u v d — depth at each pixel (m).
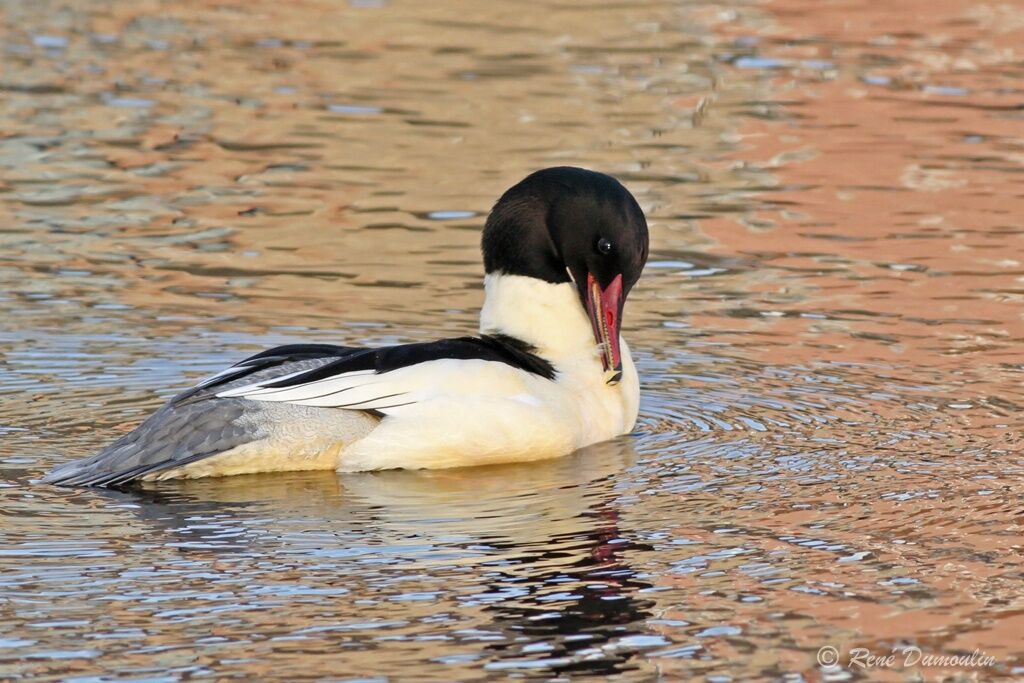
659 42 27.23
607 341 11.32
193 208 18.25
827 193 18.97
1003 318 14.46
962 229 17.52
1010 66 25.44
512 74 25.05
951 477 10.52
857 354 13.49
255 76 24.73
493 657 7.87
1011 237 17.17
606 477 10.55
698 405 12.23
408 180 19.50
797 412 12.03
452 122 22.23
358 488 10.26
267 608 8.37
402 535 9.41
